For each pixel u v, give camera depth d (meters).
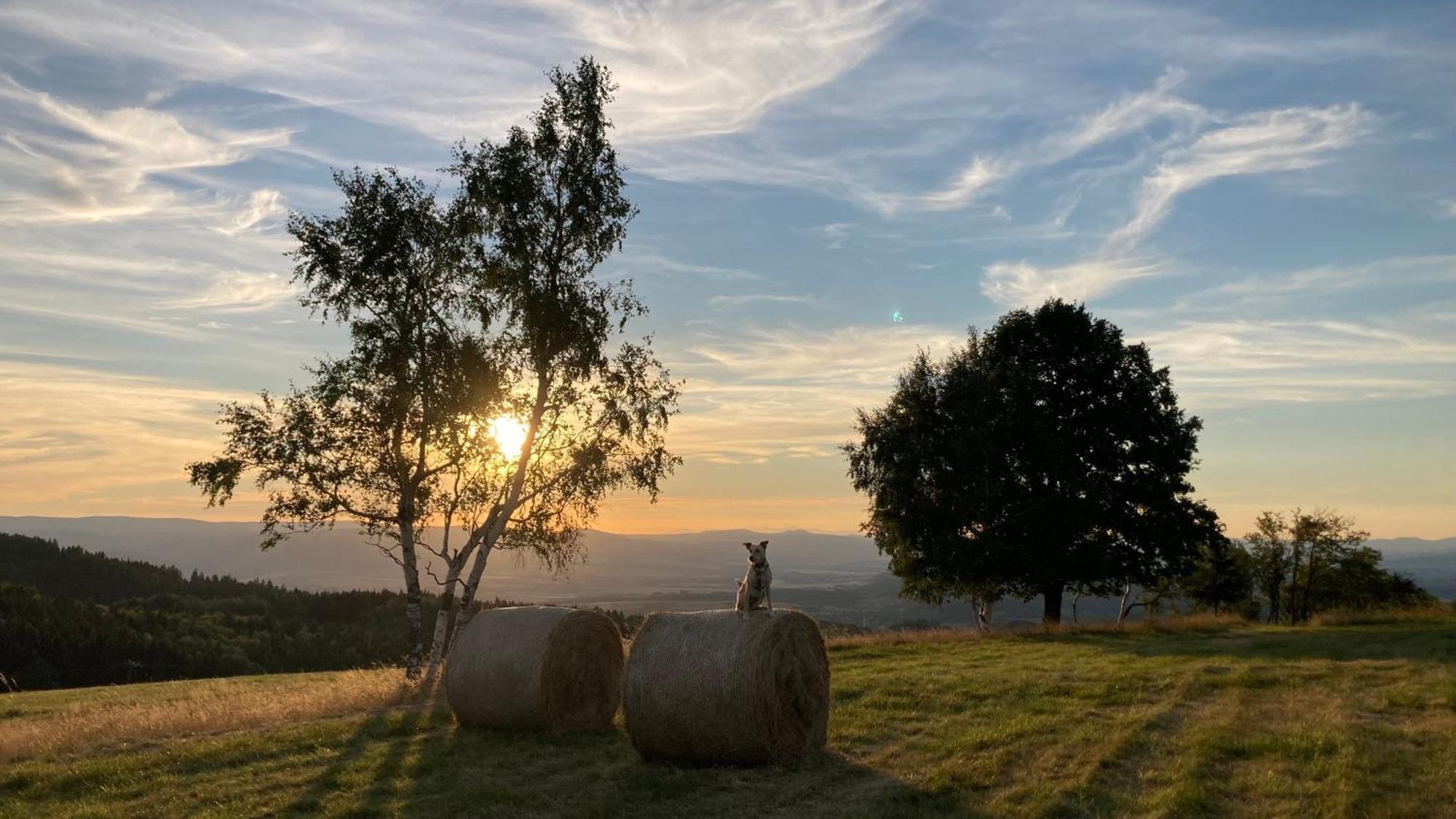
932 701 15.23
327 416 20.31
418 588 20.53
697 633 11.65
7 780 11.18
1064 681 17.06
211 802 10.14
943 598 38.25
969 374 35.31
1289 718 13.26
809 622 12.07
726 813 9.41
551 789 10.49
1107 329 36.78
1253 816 8.79
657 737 11.53
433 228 21.27
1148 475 35.03
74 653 77.06
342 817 9.54
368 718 15.02
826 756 11.83
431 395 20.59
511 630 13.97
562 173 21.25
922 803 9.49
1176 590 47.41
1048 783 9.99
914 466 35.22
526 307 20.72
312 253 20.53
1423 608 33.22
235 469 19.72
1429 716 13.09
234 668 80.56
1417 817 8.62
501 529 21.06
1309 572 51.84
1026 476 35.34
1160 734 12.38
